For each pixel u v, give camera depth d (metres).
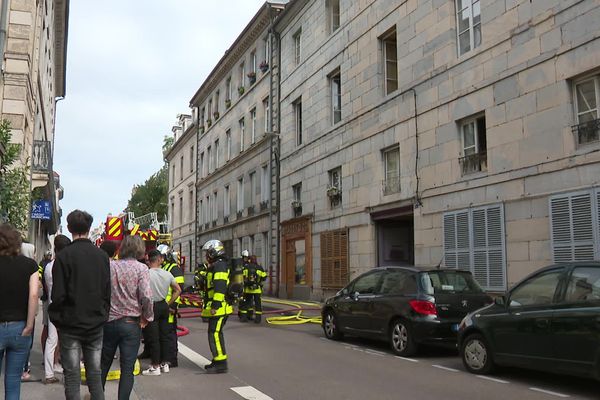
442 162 14.70
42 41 22.19
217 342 8.12
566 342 6.79
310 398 6.65
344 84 20.03
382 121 17.53
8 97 16.89
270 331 13.31
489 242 12.95
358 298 10.91
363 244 18.28
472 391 7.01
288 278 24.28
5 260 4.89
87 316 4.92
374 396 6.74
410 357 9.62
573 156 11.01
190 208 43.53
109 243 6.55
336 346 10.94
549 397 6.68
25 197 13.12
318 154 21.81
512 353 7.53
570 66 11.22
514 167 12.40
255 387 7.21
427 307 9.37
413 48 16.16
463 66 14.12
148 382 7.48
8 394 4.88
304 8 23.67
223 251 8.29
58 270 4.93
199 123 41.50
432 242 14.89
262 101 28.31
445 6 14.91
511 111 12.57
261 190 27.83
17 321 4.87
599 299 6.58
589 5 10.87
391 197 16.83
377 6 18.05
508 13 12.81
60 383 7.32
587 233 10.62
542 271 7.49
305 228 22.47
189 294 23.14
